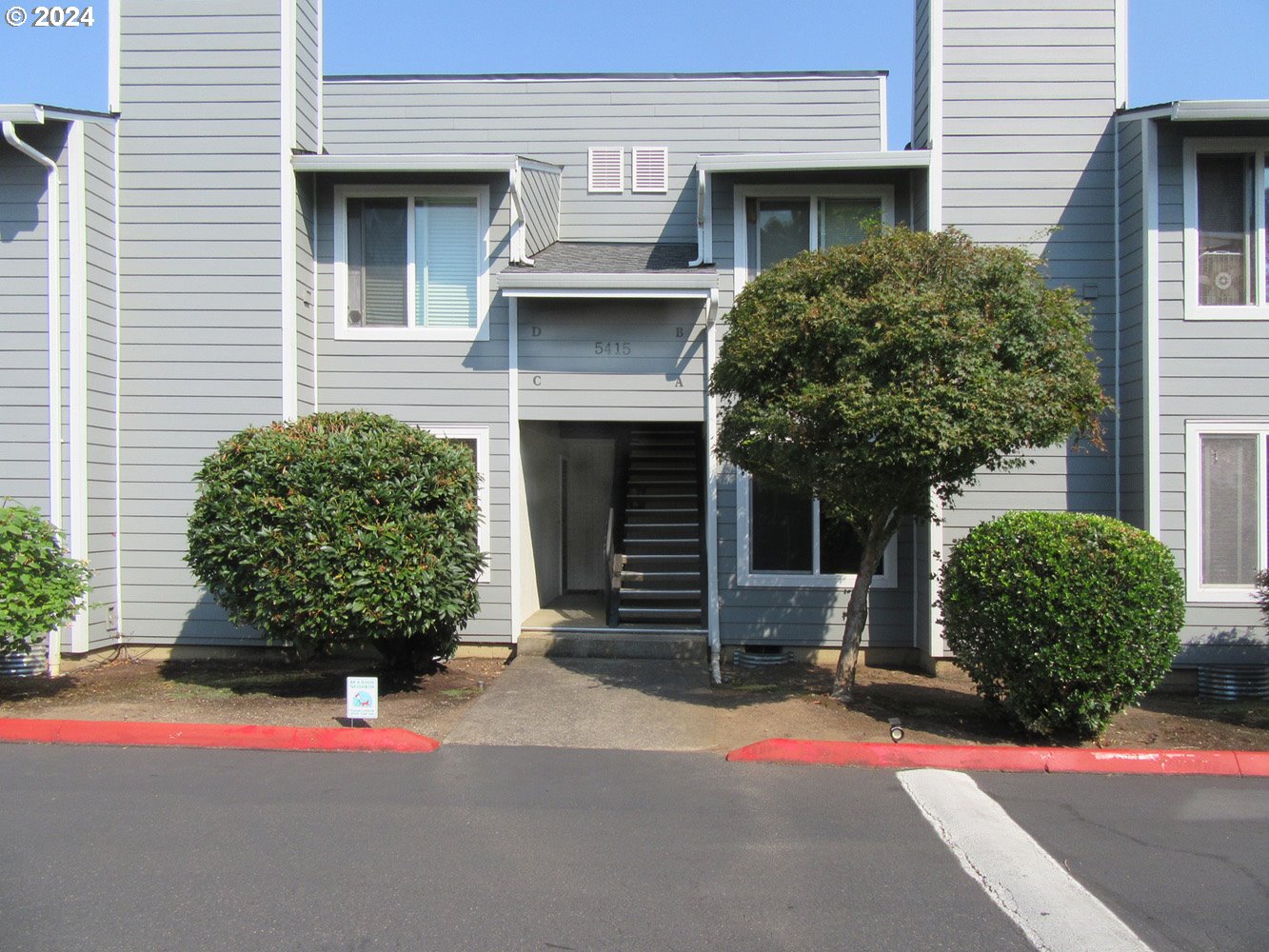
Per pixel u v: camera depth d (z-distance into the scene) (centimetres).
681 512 1170
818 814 557
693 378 1005
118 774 619
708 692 852
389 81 1250
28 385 912
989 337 673
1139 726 767
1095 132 968
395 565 773
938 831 530
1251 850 508
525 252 1038
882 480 694
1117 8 966
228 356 970
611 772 633
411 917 417
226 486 787
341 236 1027
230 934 400
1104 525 709
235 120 974
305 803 564
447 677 912
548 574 1213
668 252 1124
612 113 1232
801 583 1001
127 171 976
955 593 740
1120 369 962
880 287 693
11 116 882
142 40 980
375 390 1022
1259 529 902
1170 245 908
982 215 972
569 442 1352
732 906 432
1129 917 427
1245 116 871
